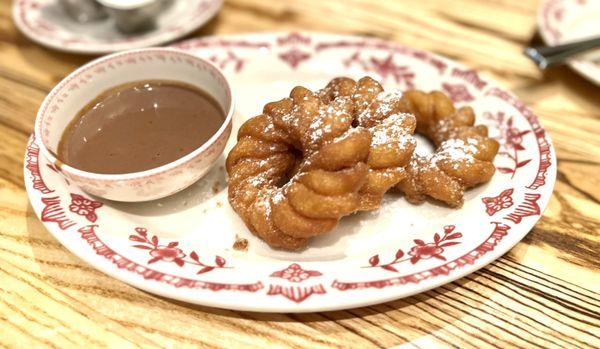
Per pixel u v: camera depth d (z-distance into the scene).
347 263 0.27
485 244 0.27
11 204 0.31
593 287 0.27
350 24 0.44
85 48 0.39
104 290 0.27
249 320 0.26
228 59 0.38
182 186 0.29
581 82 0.39
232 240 0.29
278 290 0.25
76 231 0.27
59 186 0.30
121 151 0.30
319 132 0.27
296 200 0.27
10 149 0.34
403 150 0.29
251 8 0.46
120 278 0.26
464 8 0.45
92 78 0.32
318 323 0.26
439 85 0.36
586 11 0.43
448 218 0.29
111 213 0.29
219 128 0.31
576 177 0.32
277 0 0.46
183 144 0.30
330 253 0.28
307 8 0.46
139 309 0.27
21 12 0.43
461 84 0.36
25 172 0.30
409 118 0.30
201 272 0.26
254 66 0.38
